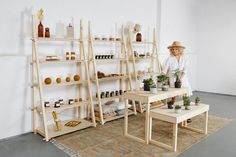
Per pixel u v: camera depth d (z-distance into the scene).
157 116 3.43
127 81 5.57
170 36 6.82
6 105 3.65
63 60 4.00
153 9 6.25
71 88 4.52
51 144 3.50
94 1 4.72
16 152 3.21
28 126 3.96
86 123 4.29
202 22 7.92
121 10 5.31
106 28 5.02
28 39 3.84
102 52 5.01
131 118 4.86
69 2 4.31
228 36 7.39
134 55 5.54
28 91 3.89
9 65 3.62
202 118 4.88
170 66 4.77
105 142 3.59
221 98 7.00
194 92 7.96
